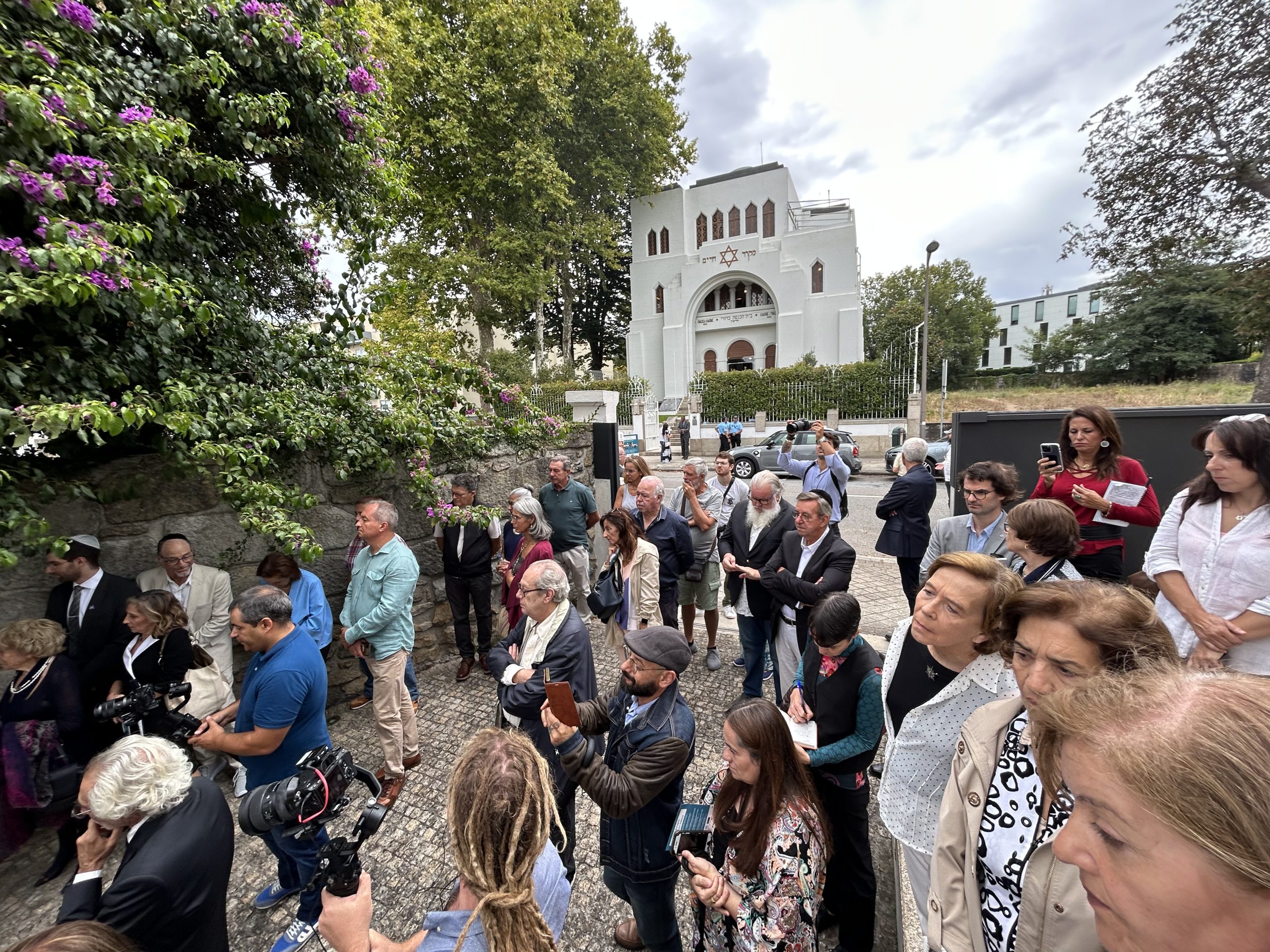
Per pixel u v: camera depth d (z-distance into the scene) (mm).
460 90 14477
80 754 2496
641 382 23016
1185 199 9414
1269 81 8234
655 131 22562
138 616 2512
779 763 1421
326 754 1455
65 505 2688
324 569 3805
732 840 1496
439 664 4633
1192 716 574
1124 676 704
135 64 2533
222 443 2768
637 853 1719
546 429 5523
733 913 1377
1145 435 4000
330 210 3789
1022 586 1230
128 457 2902
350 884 1160
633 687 1730
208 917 1457
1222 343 20234
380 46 12781
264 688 2029
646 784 1564
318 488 3727
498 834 1021
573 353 25281
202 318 2641
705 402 22172
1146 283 10445
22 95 1862
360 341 4418
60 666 2391
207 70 2697
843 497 5391
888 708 1795
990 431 4691
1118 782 602
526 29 14484
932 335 31250
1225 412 3725
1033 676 1078
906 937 1863
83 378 2326
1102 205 10414
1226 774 506
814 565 3098
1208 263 9672
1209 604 2006
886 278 39344
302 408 3410
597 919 2262
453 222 16828
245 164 3312
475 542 4266
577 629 2443
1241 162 8648
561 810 2305
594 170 20141
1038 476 4555
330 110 3314
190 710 2902
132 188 2271
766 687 4156
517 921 983
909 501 4137
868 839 1864
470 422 4781
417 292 15836
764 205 28328
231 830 1573
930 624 1486
